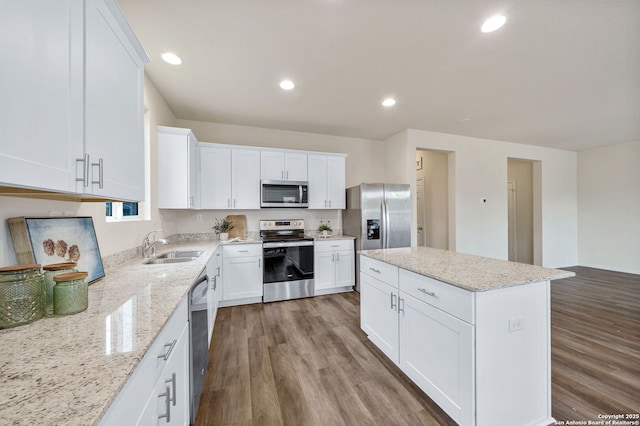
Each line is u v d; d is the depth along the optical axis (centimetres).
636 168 486
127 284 136
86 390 56
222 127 381
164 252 246
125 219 215
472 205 457
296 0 160
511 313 137
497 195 477
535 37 197
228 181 345
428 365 158
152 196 254
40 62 72
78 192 88
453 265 177
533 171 545
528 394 140
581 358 207
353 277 385
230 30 187
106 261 169
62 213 129
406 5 165
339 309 315
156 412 88
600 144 510
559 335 246
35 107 70
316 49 210
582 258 558
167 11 168
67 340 77
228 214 380
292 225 404
